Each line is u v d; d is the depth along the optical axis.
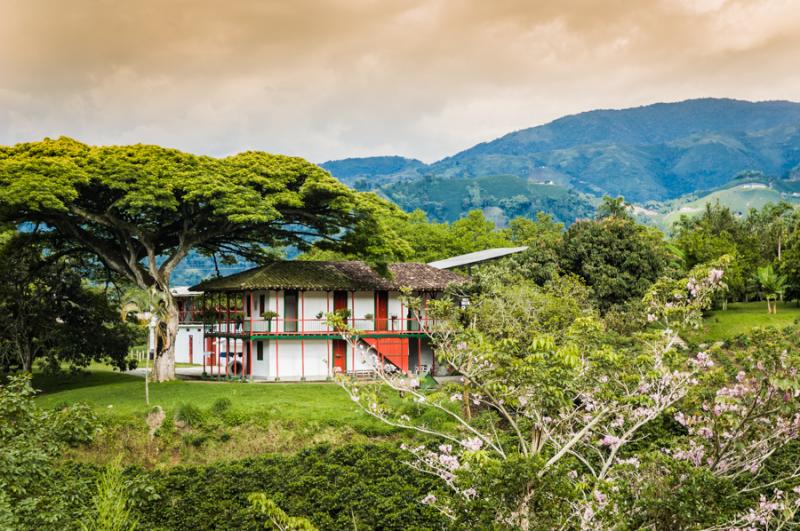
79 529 26.73
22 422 29.09
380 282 61.91
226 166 57.81
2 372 60.19
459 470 21.09
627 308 62.75
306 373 59.94
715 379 26.14
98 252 58.84
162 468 42.38
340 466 39.28
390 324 62.38
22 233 61.22
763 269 69.06
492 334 43.22
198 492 37.50
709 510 19.84
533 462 19.62
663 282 25.98
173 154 56.66
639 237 71.19
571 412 24.69
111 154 55.44
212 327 63.44
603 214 102.50
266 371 59.88
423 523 34.81
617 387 24.50
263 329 60.00
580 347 24.36
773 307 70.88
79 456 42.66
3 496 25.23
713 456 24.59
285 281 59.12
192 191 52.56
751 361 24.11
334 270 62.78
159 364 57.25
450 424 44.00
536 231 125.44
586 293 59.91
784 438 25.33
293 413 46.28
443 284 63.16
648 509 19.98
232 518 36.28
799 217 99.56
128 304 65.25
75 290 65.19
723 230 91.25
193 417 45.19
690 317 24.94
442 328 26.36
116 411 46.41
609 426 27.14
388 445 41.34
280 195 56.06
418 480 37.16
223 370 70.31
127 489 31.03
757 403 23.86
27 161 52.03
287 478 38.34
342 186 57.78
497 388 22.36
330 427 45.12
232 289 59.06
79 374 68.56
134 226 56.09
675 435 38.31
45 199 49.47
